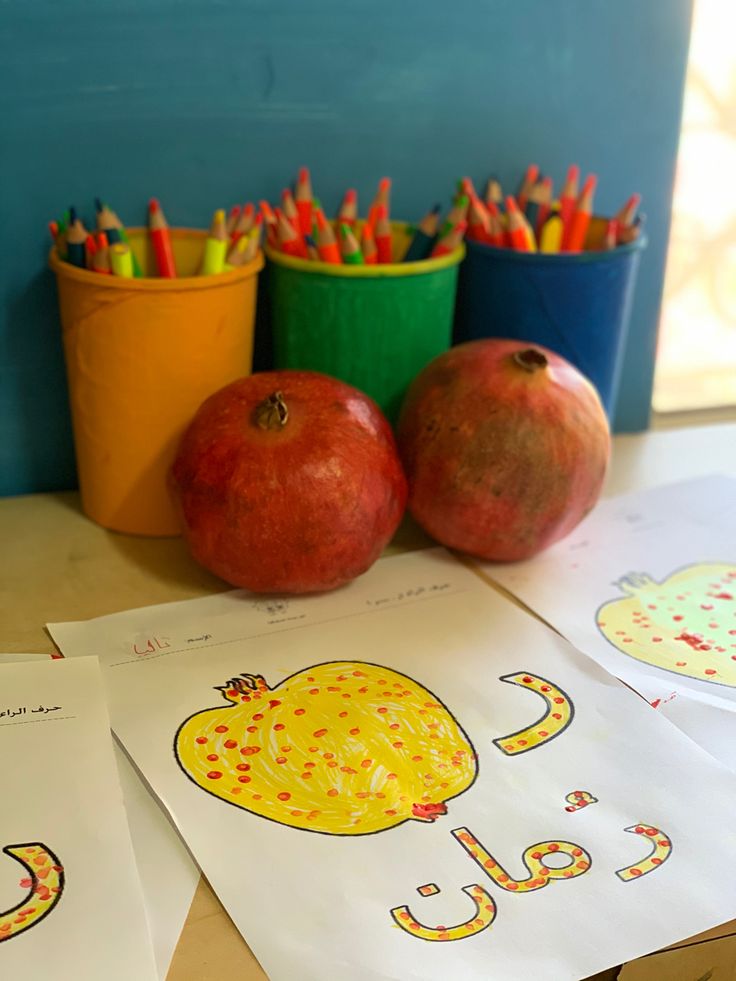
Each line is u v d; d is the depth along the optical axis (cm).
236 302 60
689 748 46
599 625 56
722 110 82
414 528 66
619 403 83
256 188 68
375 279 61
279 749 45
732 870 39
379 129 70
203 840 40
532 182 71
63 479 71
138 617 55
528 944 36
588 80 73
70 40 61
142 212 66
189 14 62
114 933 35
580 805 42
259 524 53
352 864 39
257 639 53
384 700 49
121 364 59
